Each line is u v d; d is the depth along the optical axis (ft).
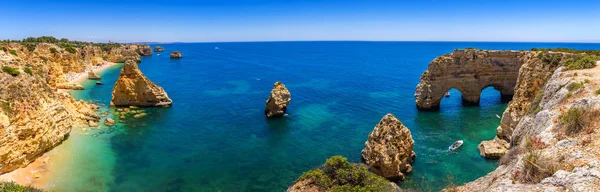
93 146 145.38
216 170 126.52
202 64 556.92
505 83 225.56
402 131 118.73
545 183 44.83
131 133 167.02
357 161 132.16
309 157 138.72
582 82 86.02
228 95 269.44
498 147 134.92
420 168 124.88
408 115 201.98
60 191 105.91
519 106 141.38
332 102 238.68
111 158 134.62
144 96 221.87
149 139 159.12
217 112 212.43
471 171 121.90
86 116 183.42
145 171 124.26
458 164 127.85
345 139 159.43
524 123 91.15
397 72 418.31
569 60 126.72
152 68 476.95
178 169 126.93
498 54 217.97
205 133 170.09
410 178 117.91
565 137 59.11
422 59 650.84
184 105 230.68
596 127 55.67
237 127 180.45
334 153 142.61
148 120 191.31
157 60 631.15
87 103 221.66
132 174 121.29
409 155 123.65
